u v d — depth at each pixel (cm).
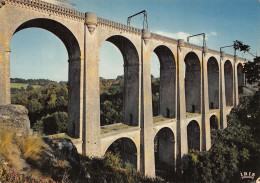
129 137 2627
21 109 1427
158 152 3875
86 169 1453
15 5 1706
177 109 3347
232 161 3344
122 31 2520
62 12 1981
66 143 1558
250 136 3762
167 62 3438
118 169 1788
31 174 945
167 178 3152
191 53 3778
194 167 3325
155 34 2928
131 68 2883
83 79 2166
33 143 1237
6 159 1004
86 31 2164
